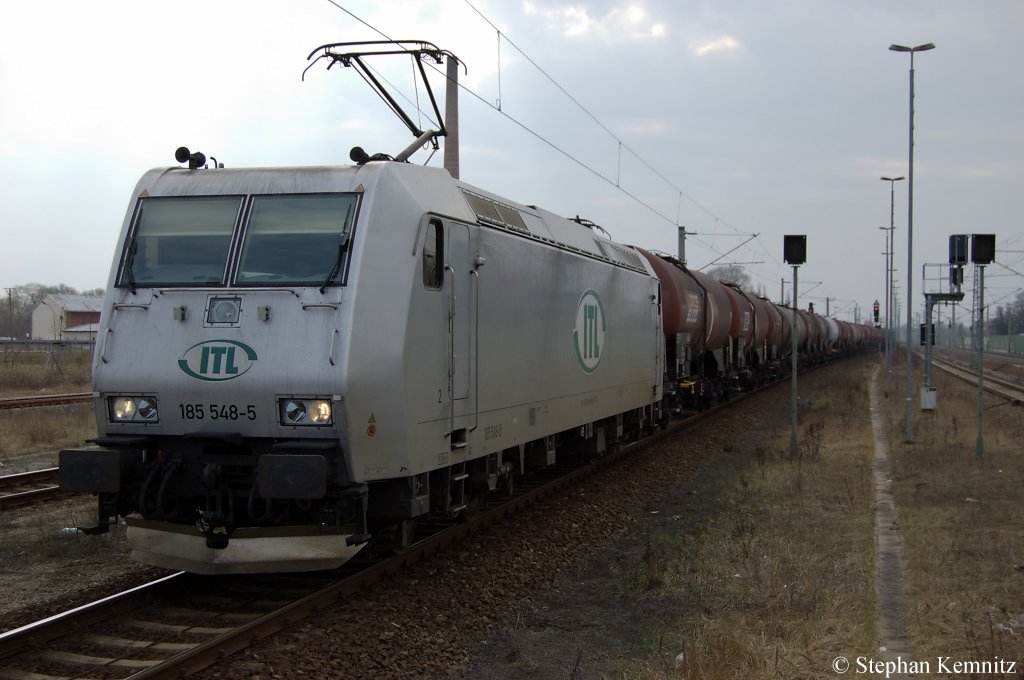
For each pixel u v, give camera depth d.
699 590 8.05
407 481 7.61
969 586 7.71
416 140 10.50
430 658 6.40
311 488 6.54
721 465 16.55
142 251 7.61
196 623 6.74
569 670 6.29
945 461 15.27
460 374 8.46
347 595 7.37
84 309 80.81
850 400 28.48
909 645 6.34
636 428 17.83
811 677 5.74
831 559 8.85
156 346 7.18
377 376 6.99
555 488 12.83
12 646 5.98
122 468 7.11
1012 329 121.38
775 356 38.62
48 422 17.86
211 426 7.06
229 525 7.12
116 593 7.41
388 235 7.33
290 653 6.07
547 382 11.20
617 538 10.68
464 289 8.55
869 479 13.63
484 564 8.82
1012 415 23.39
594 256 13.58
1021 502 11.36
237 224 7.50
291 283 7.12
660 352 18.33
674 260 22.83
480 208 9.31
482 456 9.51
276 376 6.86
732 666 5.94
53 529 9.52
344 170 7.64
